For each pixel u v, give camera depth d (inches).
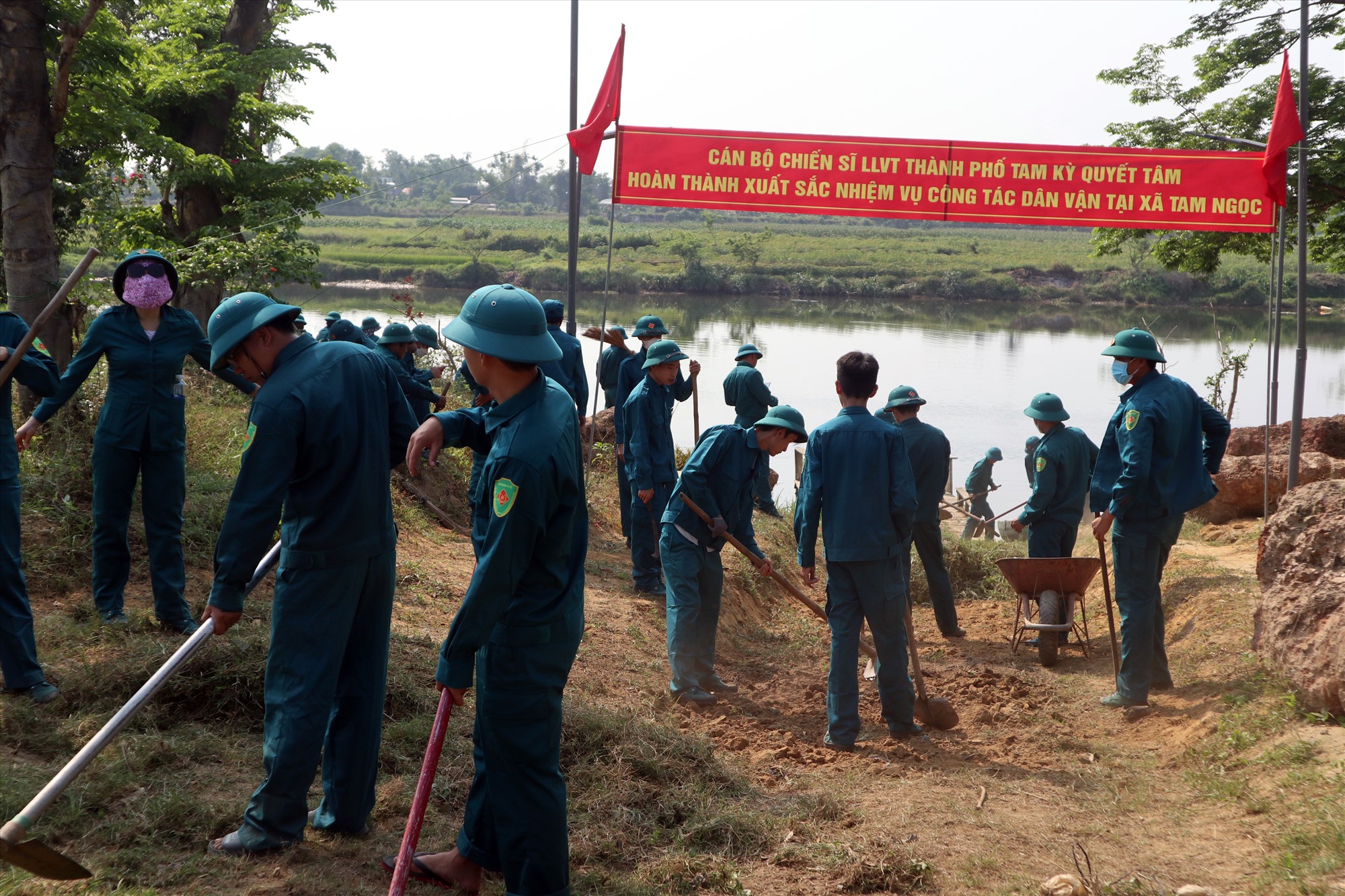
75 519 240.2
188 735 164.7
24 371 181.5
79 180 709.3
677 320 1838.1
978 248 3887.8
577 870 144.2
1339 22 668.1
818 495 221.1
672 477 320.8
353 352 139.6
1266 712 197.8
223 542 129.3
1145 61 715.4
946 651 302.4
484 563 113.9
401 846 115.1
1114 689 252.7
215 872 128.7
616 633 269.6
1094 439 781.3
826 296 2723.9
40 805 111.9
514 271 2605.8
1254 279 2400.3
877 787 188.5
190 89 638.5
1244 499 425.7
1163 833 165.2
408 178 7760.8
